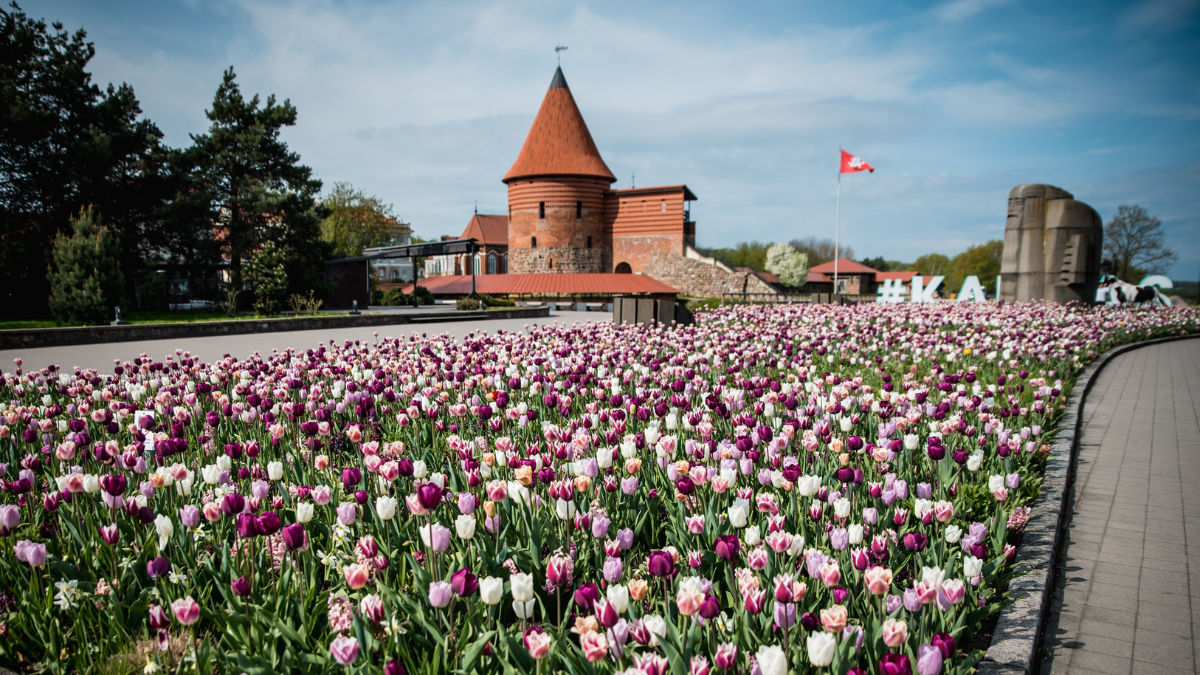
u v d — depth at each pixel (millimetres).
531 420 5609
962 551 3393
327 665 2395
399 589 3016
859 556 2738
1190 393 10273
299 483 4406
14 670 2727
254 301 31062
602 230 62719
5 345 16469
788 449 4875
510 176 60969
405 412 6094
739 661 2375
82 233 22688
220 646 2564
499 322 29297
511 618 2986
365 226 73875
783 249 110562
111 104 28422
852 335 13273
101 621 2797
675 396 5527
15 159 26359
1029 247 26062
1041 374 9648
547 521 3512
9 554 3318
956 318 17719
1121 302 31875
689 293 59688
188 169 30891
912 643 2635
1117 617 3668
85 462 4680
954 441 5328
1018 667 2922
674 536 3582
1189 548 4566
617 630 2172
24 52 26516
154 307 31891
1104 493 5691
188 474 3555
